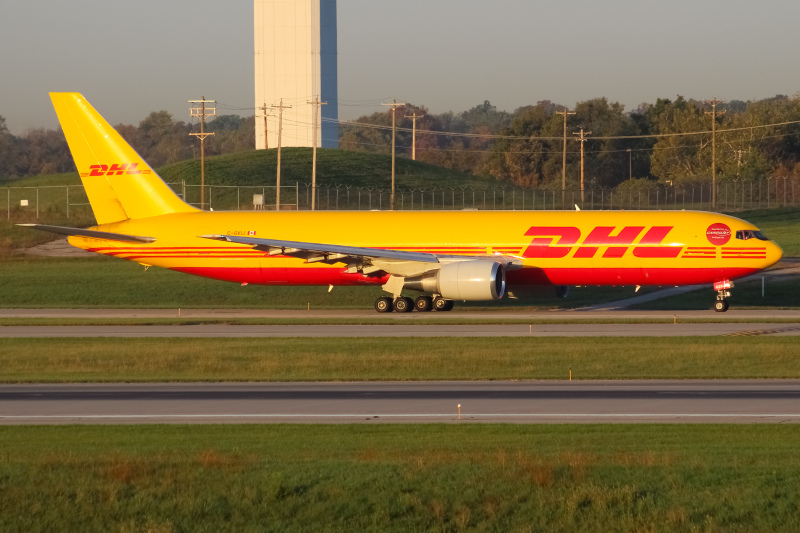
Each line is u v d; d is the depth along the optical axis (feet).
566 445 298.56
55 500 253.65
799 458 276.00
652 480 258.37
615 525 237.66
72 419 358.23
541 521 241.55
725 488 251.80
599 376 446.60
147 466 274.16
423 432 322.55
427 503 249.55
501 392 408.05
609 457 278.26
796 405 370.53
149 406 383.86
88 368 487.20
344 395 404.98
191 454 288.71
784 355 486.38
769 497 245.65
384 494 253.44
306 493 255.50
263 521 243.81
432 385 429.79
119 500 252.83
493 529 239.50
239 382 445.78
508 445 299.17
